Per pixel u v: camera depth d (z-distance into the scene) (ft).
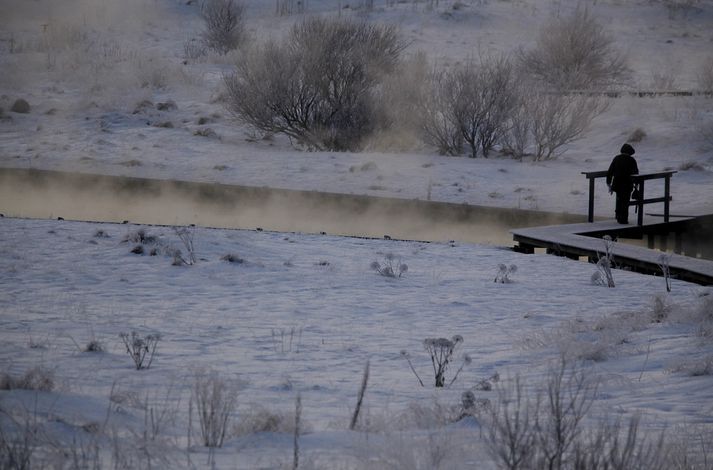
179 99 475.31
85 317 141.49
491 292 178.29
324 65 401.49
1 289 162.30
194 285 174.50
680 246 253.24
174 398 87.81
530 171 352.08
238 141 402.52
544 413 82.79
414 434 72.18
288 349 124.16
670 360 114.11
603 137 408.67
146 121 424.05
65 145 373.61
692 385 100.07
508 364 117.39
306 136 401.70
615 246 225.76
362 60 409.28
